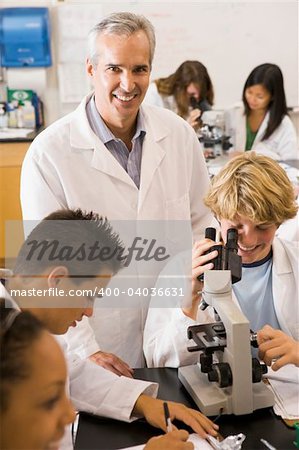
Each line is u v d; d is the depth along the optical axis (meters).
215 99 4.66
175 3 4.42
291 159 3.80
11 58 4.38
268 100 3.75
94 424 1.30
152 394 1.37
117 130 1.87
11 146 3.86
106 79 1.73
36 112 4.44
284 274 1.61
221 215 1.49
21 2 4.36
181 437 1.17
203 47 4.55
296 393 1.36
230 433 1.23
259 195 1.42
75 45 4.45
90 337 1.64
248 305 1.65
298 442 1.17
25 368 0.72
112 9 4.41
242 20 4.50
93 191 1.84
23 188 1.84
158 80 3.88
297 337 1.62
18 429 0.74
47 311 1.18
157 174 1.92
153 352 1.57
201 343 1.32
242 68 4.62
